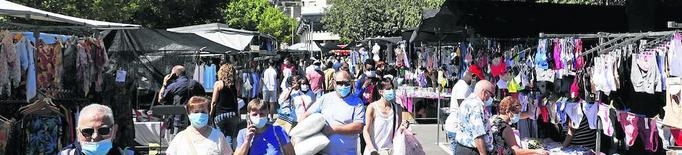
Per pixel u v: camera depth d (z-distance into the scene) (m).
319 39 78.50
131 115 10.98
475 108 6.62
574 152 9.72
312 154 7.42
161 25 34.19
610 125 9.63
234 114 9.99
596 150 9.71
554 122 11.00
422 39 14.59
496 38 13.62
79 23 11.31
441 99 17.64
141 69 16.92
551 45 10.82
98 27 10.56
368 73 14.29
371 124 8.07
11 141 8.14
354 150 7.80
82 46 10.24
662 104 10.55
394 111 8.13
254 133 6.27
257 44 25.88
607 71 9.21
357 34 52.44
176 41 15.02
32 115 8.35
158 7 33.03
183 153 5.80
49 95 9.66
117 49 13.36
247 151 6.27
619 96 10.67
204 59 21.00
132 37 14.23
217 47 16.80
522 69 12.00
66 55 10.05
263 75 21.42
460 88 11.49
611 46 9.34
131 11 28.23
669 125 8.16
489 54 13.70
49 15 10.17
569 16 13.76
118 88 10.84
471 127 6.61
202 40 16.47
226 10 43.91
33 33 9.50
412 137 8.16
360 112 7.80
